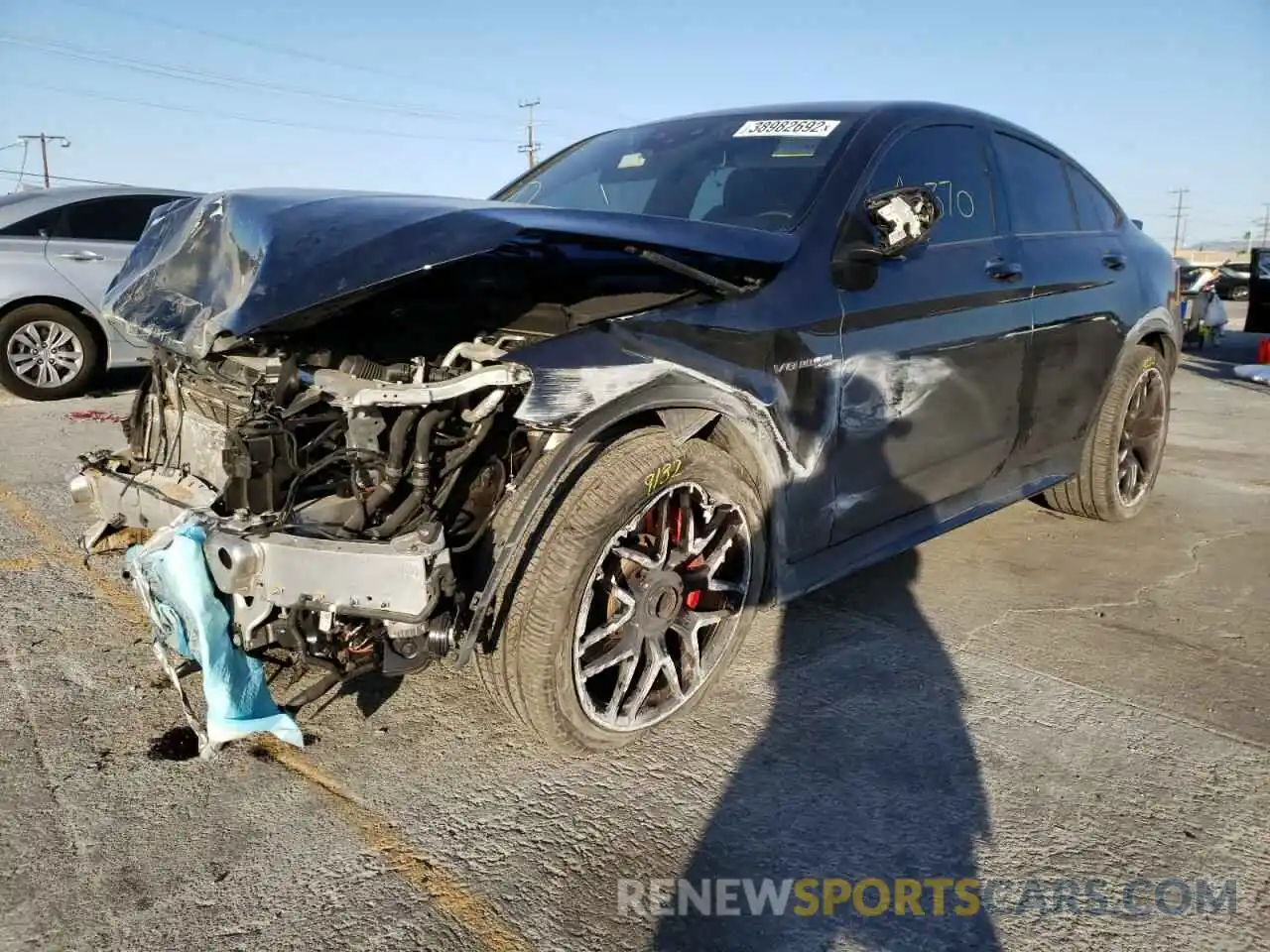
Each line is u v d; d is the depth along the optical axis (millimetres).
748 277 2695
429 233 2330
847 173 3152
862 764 2641
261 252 2363
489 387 2344
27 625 3297
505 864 2184
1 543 4062
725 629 2863
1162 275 4836
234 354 2693
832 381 2912
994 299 3566
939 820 2393
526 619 2355
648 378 2406
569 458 2326
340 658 2287
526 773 2549
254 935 1943
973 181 3711
